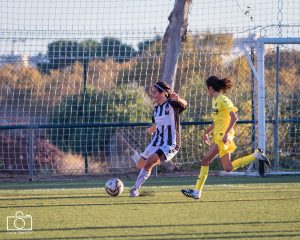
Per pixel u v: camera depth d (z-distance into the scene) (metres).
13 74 43.03
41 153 41.47
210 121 40.53
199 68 42.91
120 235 19.05
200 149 41.97
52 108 42.72
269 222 21.09
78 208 24.69
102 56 43.09
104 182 36.03
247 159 27.58
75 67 42.69
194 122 39.59
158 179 37.47
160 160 27.62
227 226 20.38
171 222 21.25
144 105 43.16
